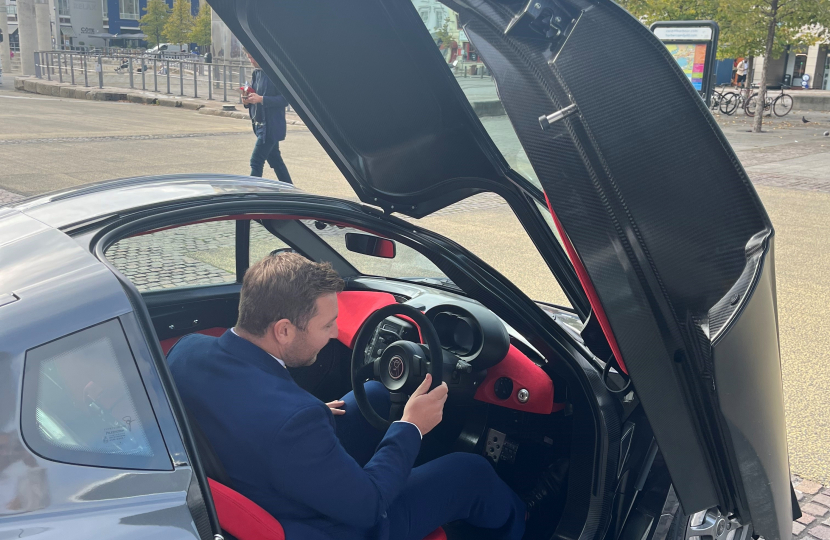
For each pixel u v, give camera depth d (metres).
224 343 1.74
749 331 1.67
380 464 1.84
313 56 2.15
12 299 1.27
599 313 1.81
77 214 1.72
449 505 2.13
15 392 1.17
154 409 1.27
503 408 2.67
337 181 9.97
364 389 2.38
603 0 1.51
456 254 2.34
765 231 1.66
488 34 1.56
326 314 1.75
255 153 8.72
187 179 2.23
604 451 2.12
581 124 1.50
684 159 1.57
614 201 1.56
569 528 2.13
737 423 1.77
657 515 2.10
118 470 1.21
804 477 3.23
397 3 1.94
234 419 1.64
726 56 21.42
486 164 2.23
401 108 2.24
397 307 2.21
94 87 27.89
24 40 36.81
